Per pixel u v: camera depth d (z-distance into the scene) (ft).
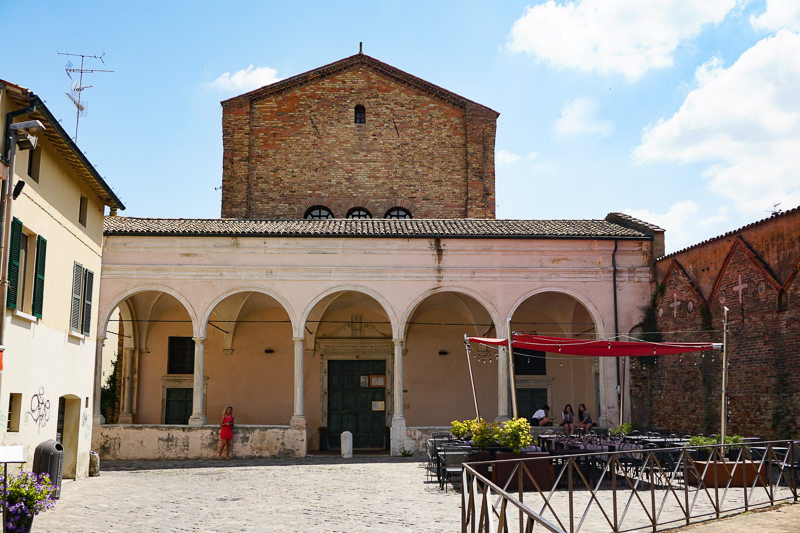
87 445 53.47
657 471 49.98
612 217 82.12
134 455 66.23
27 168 40.52
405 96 96.53
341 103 95.96
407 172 94.94
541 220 82.12
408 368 82.99
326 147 94.94
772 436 50.65
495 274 71.67
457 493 42.63
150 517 34.78
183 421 81.82
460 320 83.66
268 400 82.12
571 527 28.71
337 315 83.25
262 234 70.33
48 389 44.68
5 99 37.40
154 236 70.28
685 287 64.75
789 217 49.65
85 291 52.39
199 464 62.23
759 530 28.63
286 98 95.76
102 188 52.95
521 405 83.20
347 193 94.12
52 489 31.22
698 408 61.21
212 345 82.84
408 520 33.30
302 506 38.06
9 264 38.09
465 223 78.38
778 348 50.49
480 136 95.50
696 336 62.39
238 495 42.63
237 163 93.04
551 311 82.28
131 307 80.18
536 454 43.73
